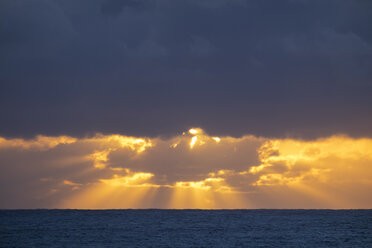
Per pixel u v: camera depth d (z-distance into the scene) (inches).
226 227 2955.2
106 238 2495.1
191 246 2308.1
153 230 2797.7
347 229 2864.2
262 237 2566.4
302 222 3216.0
